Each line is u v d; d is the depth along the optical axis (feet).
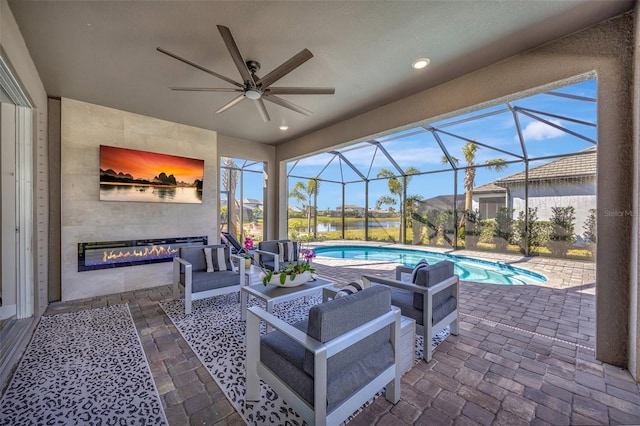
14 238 9.39
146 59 9.16
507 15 7.20
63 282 12.16
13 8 6.73
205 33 7.89
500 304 11.59
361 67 9.81
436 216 28.81
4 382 6.36
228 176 27.14
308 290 9.68
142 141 14.25
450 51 8.84
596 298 7.36
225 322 9.76
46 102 11.48
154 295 12.92
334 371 4.53
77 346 8.02
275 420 5.32
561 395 5.99
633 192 6.74
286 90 9.05
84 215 12.67
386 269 19.40
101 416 5.37
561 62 8.09
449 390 6.15
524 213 24.25
